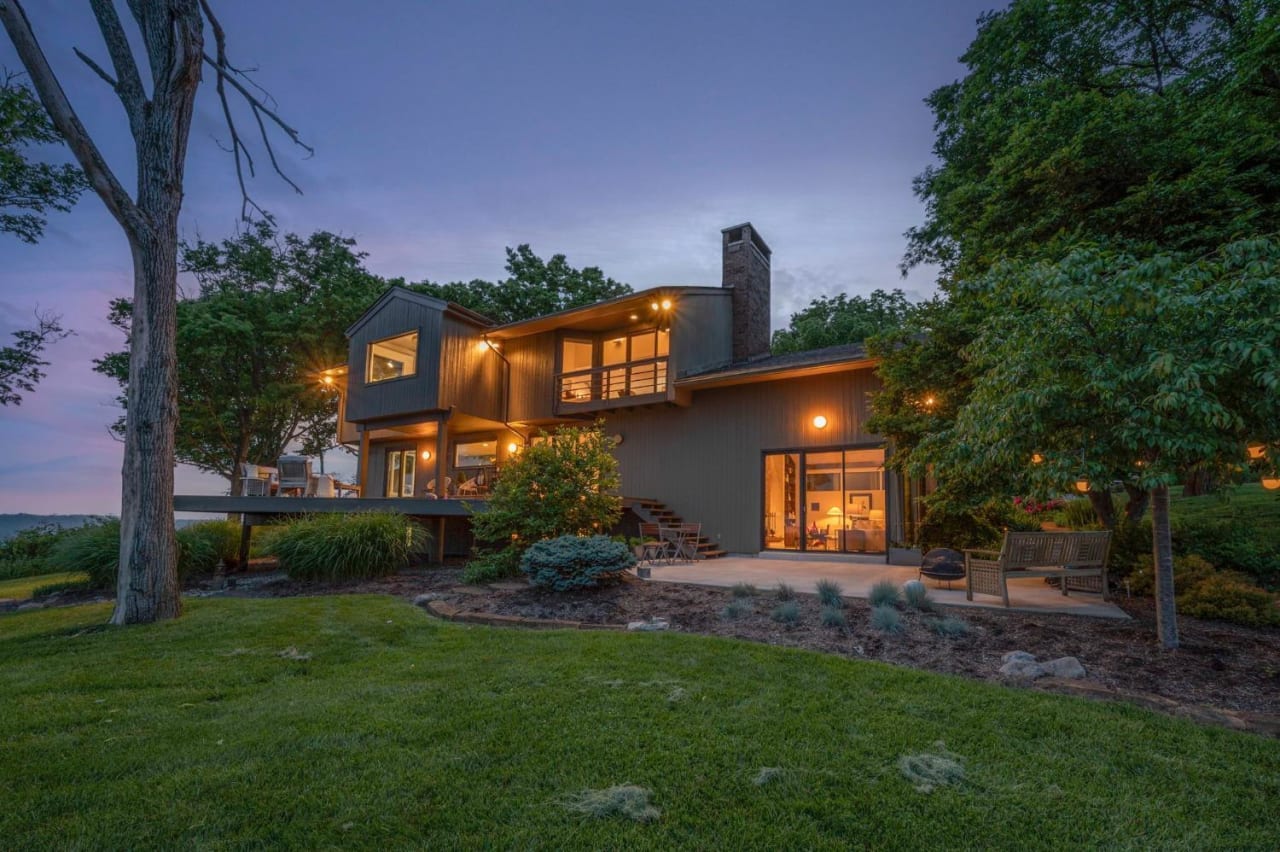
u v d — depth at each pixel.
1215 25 11.55
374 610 6.87
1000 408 4.41
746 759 2.85
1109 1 11.80
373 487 19.27
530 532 8.59
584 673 4.17
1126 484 5.07
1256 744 3.04
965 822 2.34
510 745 2.99
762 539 12.34
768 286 17.03
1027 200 9.27
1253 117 8.52
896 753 2.92
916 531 10.21
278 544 9.41
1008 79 12.95
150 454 6.60
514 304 25.44
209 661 4.79
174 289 6.93
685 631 5.61
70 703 3.77
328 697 3.78
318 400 23.56
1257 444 4.11
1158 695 3.84
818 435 11.87
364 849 2.14
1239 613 5.52
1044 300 4.48
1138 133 8.21
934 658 4.65
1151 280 3.87
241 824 2.31
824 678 4.05
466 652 4.89
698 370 13.97
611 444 9.52
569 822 2.31
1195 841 2.24
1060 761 2.85
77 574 13.47
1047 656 4.63
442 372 14.46
